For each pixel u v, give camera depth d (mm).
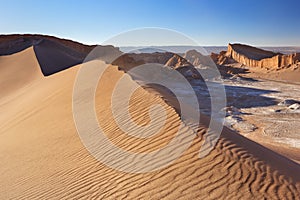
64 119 10445
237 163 4477
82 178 5523
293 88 48656
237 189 3912
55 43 60031
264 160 4801
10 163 7992
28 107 15961
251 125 22734
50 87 19688
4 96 28328
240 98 36844
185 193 3998
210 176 4238
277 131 21000
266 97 38281
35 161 7477
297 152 14438
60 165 6613
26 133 10828
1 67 41938
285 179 4168
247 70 82375
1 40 59812
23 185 6172
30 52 45219
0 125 14656
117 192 4543
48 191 5449
